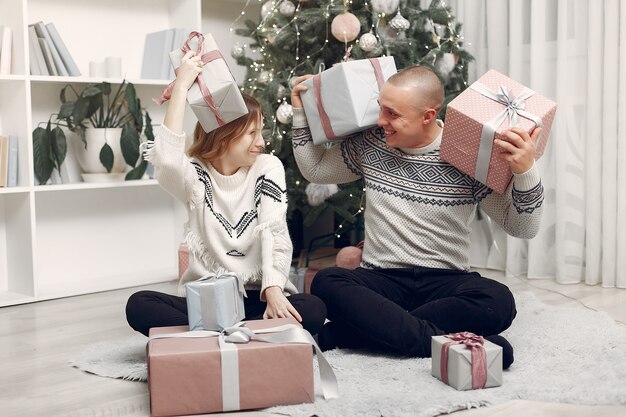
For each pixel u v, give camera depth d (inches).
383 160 77.6
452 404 57.1
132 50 127.4
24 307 103.5
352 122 76.9
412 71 73.6
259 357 58.0
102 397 63.1
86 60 122.0
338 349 74.7
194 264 74.5
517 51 119.1
